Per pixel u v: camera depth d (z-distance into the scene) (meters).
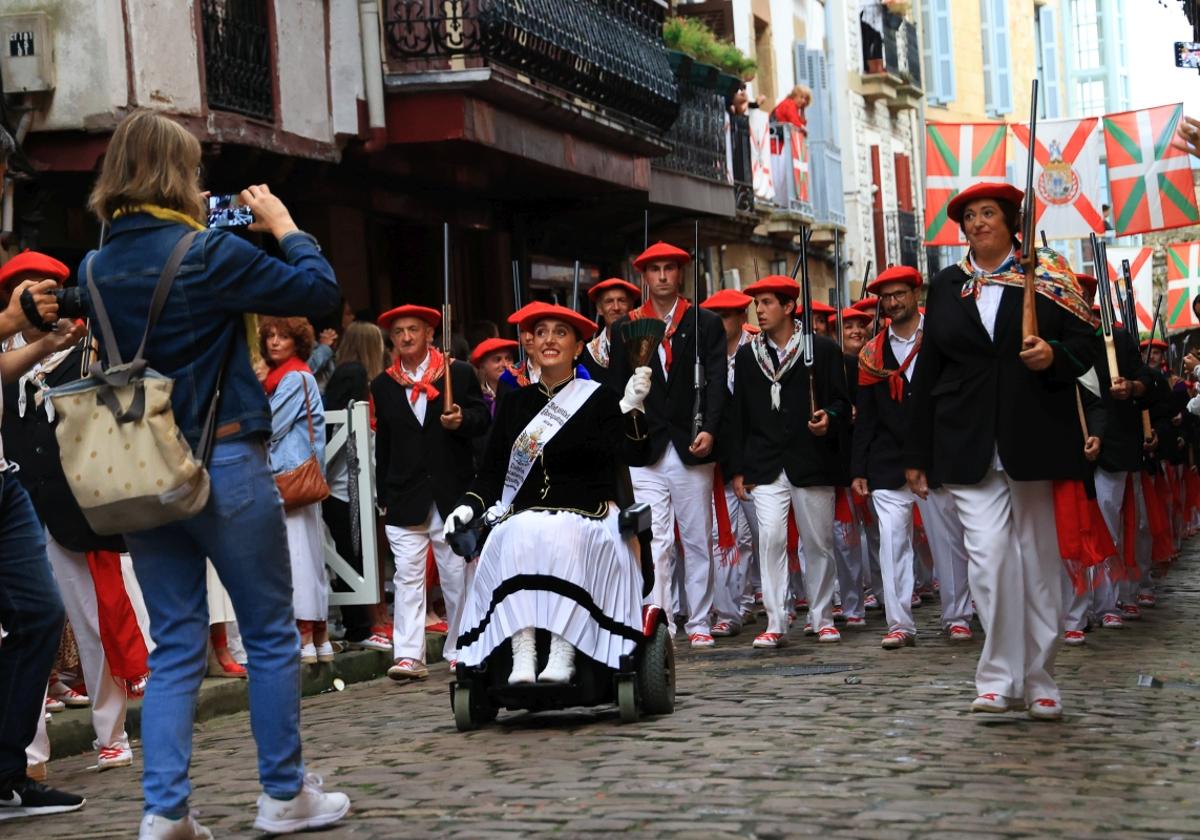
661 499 12.63
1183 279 36.16
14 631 7.13
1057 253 8.19
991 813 6.07
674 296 12.77
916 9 49.38
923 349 8.27
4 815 7.11
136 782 8.01
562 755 7.67
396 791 7.00
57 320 6.56
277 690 6.18
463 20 18.05
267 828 6.23
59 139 15.31
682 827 5.95
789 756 7.29
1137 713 8.34
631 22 22.91
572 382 8.82
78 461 5.87
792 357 12.59
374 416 12.93
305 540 11.52
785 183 33.31
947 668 10.44
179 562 6.09
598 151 22.05
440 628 13.53
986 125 23.44
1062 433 7.95
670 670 8.78
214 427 6.00
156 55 15.34
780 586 12.47
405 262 21.27
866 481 12.30
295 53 17.11
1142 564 14.71
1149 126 22.62
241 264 5.98
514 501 8.82
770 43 34.41
